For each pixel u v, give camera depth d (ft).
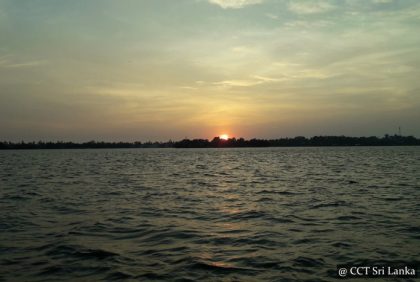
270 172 173.58
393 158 318.86
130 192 100.83
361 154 440.45
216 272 37.47
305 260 40.73
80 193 98.58
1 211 71.31
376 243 46.98
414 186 107.86
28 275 36.63
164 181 133.18
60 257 42.14
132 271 37.83
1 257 42.11
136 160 334.44
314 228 55.62
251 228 56.24
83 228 56.59
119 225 58.75
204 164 258.98
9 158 391.24
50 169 205.05
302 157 367.45
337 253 43.09
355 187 106.83
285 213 67.77
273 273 37.06
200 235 52.21
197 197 90.74
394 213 66.33
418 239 48.57
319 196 89.25
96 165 248.52
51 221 61.87
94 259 41.47
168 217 65.21
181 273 37.22
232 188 109.29
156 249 45.44
